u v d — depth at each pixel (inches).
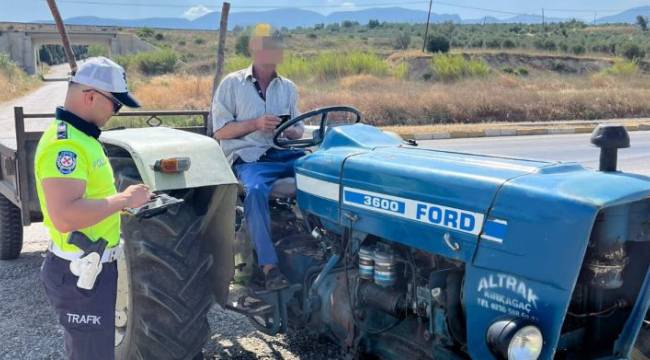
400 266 127.9
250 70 173.5
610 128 110.5
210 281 146.3
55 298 111.7
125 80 112.0
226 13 361.7
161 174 137.1
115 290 115.6
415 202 118.3
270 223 155.6
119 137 156.7
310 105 751.1
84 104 108.1
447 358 117.2
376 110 767.7
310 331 157.6
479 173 112.0
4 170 228.1
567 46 2198.6
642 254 108.3
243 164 167.9
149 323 135.7
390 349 131.8
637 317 108.4
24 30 3034.0
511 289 103.1
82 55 5078.7
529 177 106.8
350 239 135.7
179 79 1317.7
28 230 278.7
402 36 2748.5
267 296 148.4
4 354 161.0
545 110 850.1
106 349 114.7
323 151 147.7
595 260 102.1
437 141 626.5
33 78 2071.9
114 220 115.2
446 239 112.0
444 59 1299.2
